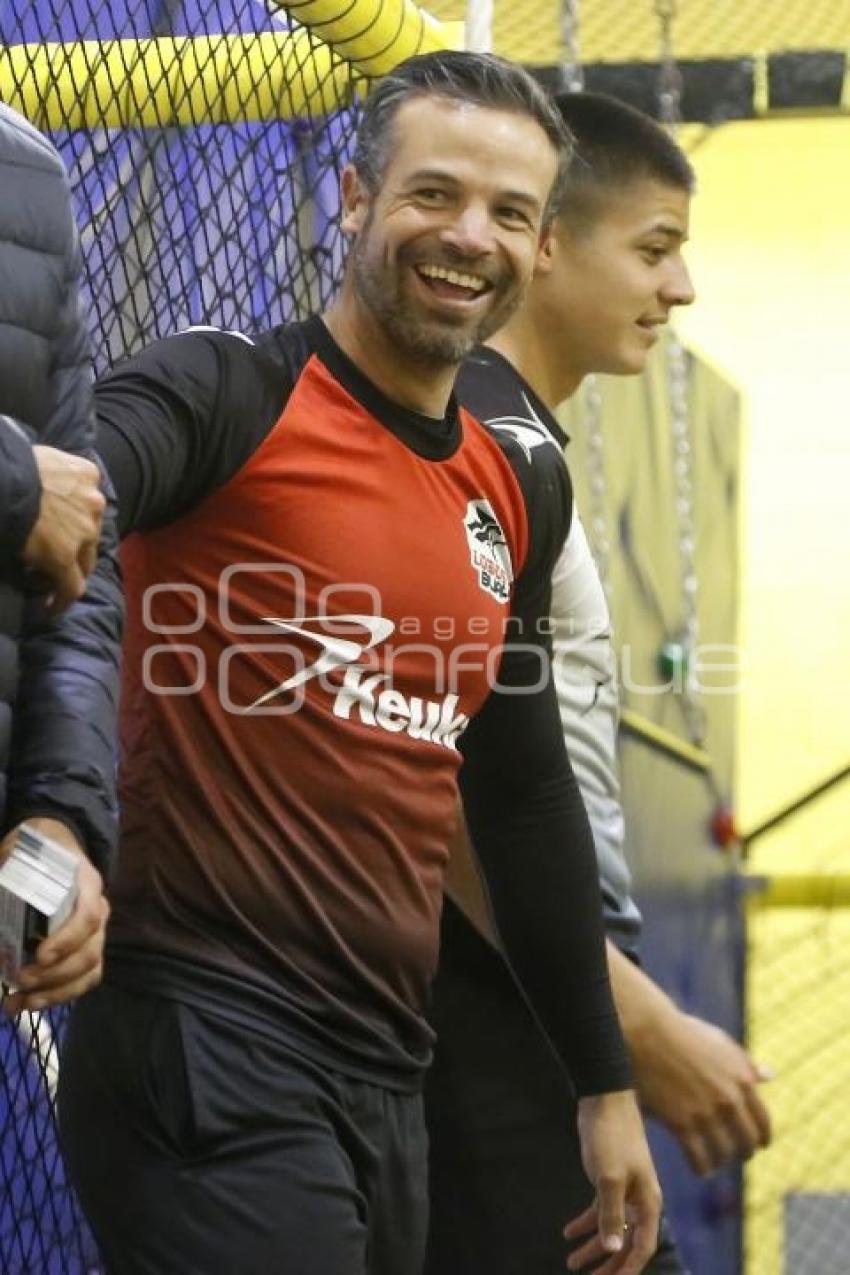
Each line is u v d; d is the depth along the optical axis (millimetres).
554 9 22094
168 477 8938
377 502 9414
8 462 7602
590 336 12234
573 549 11594
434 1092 11641
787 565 30891
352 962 9312
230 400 9117
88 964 7770
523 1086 11570
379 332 9461
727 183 31719
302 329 9547
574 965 10969
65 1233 12664
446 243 9328
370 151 9539
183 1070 8961
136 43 13016
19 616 7977
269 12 13750
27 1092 12000
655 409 20328
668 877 17453
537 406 11805
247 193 13836
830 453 31312
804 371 31594
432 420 9656
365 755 9383
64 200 8516
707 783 18922
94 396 8867
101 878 7953
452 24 17422
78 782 8016
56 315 8359
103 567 8484
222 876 9133
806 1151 21281
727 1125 11766
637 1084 11711
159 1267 8930
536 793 10867
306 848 9250
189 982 9039
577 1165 11594
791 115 22203
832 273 31641
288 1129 9039
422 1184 9852
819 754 29578
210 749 9211
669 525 20359
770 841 28250
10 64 12719
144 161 13055
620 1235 11031
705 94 22141
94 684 8250
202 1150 8953
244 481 9211
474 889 11430
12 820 8016
